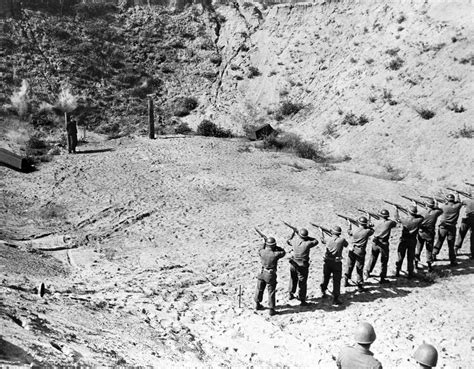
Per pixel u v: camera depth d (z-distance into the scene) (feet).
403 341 41.93
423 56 105.19
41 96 114.52
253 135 106.22
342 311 47.01
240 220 68.95
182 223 68.54
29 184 81.41
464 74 97.76
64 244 62.23
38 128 108.17
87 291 46.91
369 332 21.33
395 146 92.17
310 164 91.20
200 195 76.84
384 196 77.46
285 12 139.44
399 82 103.65
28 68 118.83
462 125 89.56
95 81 123.95
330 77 117.39
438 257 60.03
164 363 31.09
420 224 52.95
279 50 131.64
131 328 37.58
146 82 127.44
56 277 50.19
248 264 56.75
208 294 49.37
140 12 145.79
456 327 44.34
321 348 40.11
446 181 81.66
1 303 33.58
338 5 132.77
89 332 33.50
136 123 116.37
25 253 56.90
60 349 28.02
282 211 71.41
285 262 57.47
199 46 139.03
